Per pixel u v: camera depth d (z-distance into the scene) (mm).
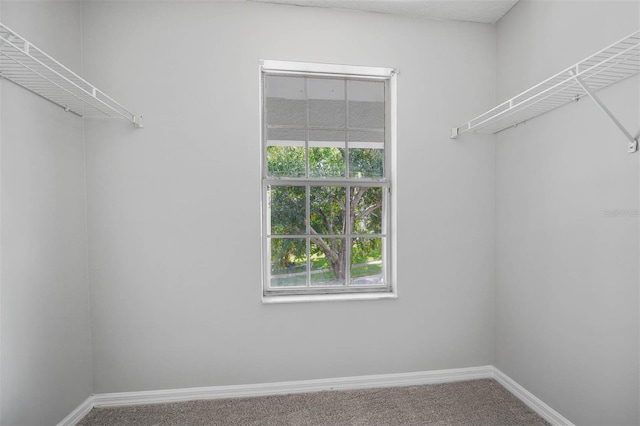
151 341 2229
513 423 2004
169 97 2219
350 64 2385
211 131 2258
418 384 2475
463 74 2504
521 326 2260
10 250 1553
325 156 2516
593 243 1729
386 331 2447
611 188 1634
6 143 1530
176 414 2105
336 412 2119
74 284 2020
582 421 1803
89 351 2162
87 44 2137
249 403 2227
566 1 1870
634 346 1541
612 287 1633
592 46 1710
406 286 2463
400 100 2445
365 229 2555
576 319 1834
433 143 2479
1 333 1503
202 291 2266
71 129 2014
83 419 2051
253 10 2289
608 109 1652
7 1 1523
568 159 1875
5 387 1521
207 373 2279
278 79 2461
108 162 2170
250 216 2301
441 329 2502
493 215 2541
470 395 2311
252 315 2312
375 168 2555
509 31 2367
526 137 2201
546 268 2039
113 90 2164
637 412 1532
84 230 2133
